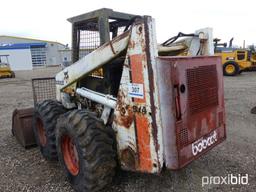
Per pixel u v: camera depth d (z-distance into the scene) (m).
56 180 3.29
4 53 46.94
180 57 2.35
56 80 3.86
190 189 2.98
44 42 55.56
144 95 2.32
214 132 2.84
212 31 3.33
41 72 28.25
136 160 2.52
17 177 3.40
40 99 5.24
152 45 2.24
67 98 3.69
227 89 10.07
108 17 3.19
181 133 2.39
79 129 2.72
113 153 2.72
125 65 2.47
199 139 2.61
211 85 2.75
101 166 2.64
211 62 2.74
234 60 15.61
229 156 3.84
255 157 3.81
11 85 14.88
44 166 3.69
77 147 2.72
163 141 2.33
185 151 2.44
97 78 3.29
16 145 4.56
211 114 2.77
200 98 2.59
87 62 3.06
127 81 2.48
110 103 2.85
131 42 2.37
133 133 2.50
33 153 4.18
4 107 8.05
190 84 2.45
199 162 3.63
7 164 3.78
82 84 3.49
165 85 2.26
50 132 3.59
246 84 11.48
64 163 3.11
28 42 57.34
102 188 2.84
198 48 3.31
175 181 3.14
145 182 3.11
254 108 6.38
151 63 2.24
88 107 3.41
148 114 2.32
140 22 2.25
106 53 2.75
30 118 4.38
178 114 2.34
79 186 2.82
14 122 4.66
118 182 3.11
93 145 2.63
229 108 6.83
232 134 4.82
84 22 3.48
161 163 2.34
